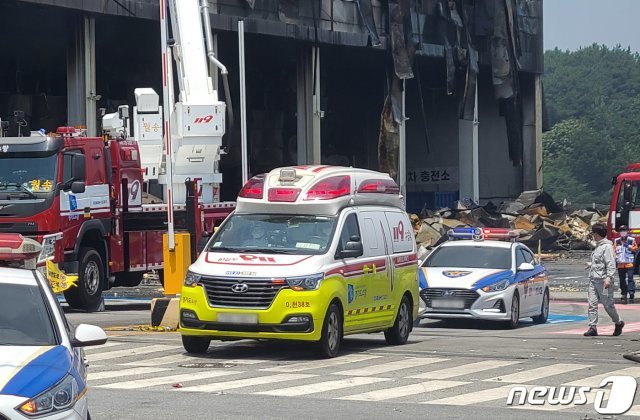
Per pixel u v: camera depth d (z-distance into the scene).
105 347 18.92
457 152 78.31
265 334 16.94
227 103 28.61
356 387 14.33
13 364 8.05
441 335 22.69
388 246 19.77
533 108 77.44
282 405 12.77
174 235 21.97
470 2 69.00
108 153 27.44
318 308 17.02
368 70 72.44
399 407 12.71
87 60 46.38
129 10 47.09
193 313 17.27
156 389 14.02
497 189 78.56
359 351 18.78
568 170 182.00
